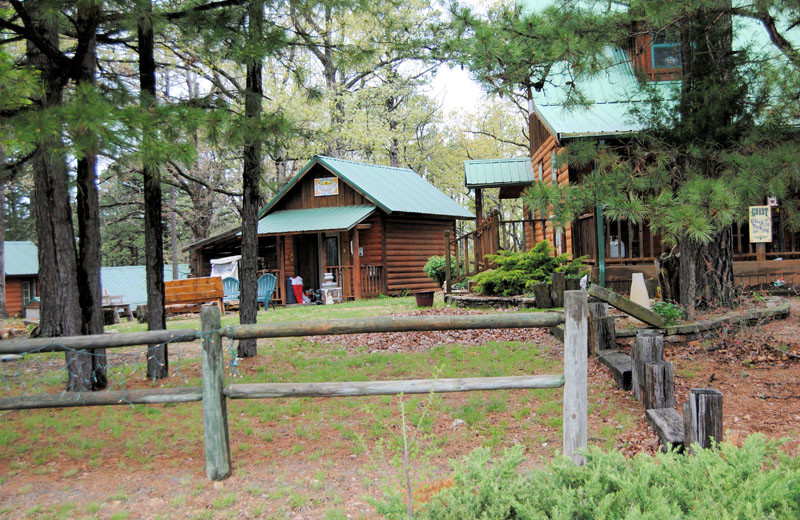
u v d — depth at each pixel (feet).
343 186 76.74
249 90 27.07
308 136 29.09
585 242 43.45
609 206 21.94
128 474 15.57
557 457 10.61
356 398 21.75
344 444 17.10
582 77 26.17
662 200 20.07
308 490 14.07
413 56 27.04
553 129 37.40
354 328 14.88
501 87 24.90
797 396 18.80
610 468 9.70
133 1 20.43
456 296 45.42
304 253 78.13
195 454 16.92
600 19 25.00
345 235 73.10
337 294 69.00
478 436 17.19
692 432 12.73
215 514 13.03
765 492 8.46
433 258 70.54
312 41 28.53
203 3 26.50
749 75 23.70
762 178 20.92
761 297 33.99
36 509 13.44
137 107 18.65
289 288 74.95
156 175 20.80
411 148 136.56
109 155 19.06
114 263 149.07
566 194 22.59
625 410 18.90
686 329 26.45
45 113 17.06
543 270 41.57
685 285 27.66
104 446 17.81
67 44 36.63
